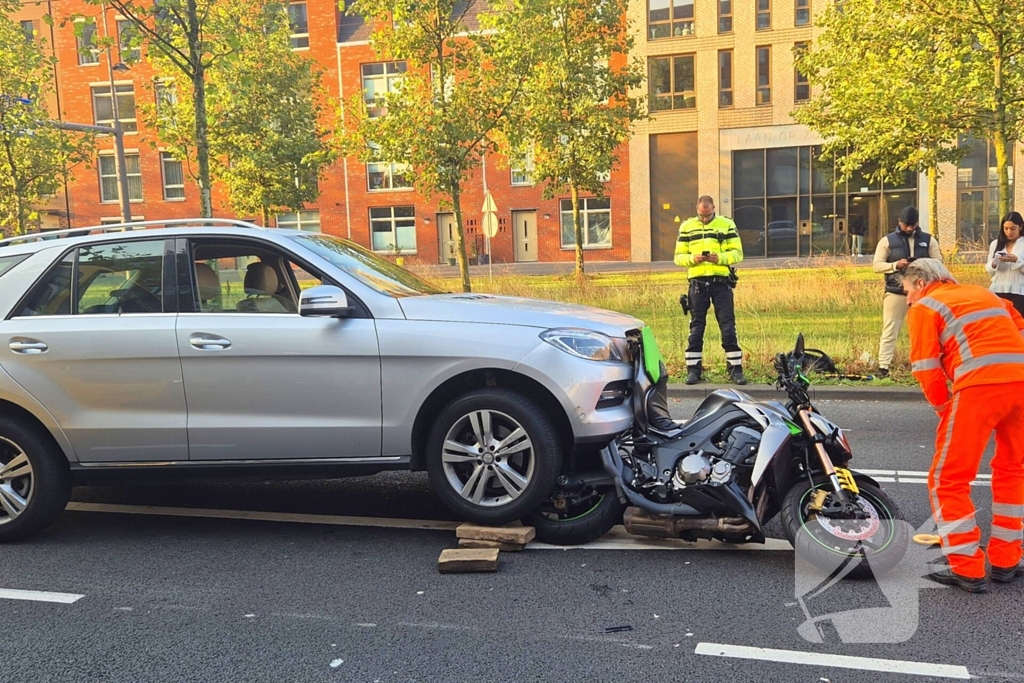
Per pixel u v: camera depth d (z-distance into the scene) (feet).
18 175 70.03
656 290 52.34
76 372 15.99
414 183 57.82
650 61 118.73
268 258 16.29
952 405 13.30
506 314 15.64
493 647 11.55
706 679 10.53
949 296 13.56
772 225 118.32
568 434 15.46
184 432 15.85
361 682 10.67
